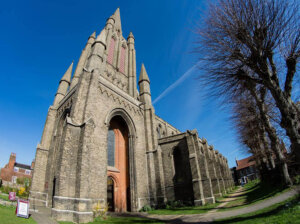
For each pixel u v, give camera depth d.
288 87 11.27
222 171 51.84
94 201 20.70
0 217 13.16
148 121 34.31
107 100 27.83
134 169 28.66
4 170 57.09
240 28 11.24
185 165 29.69
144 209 26.05
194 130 30.81
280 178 22.77
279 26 10.48
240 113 22.47
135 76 42.97
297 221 8.02
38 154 29.59
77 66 39.12
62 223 15.95
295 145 10.66
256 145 29.27
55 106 34.59
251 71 13.05
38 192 27.31
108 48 40.41
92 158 22.25
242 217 13.04
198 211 20.83
